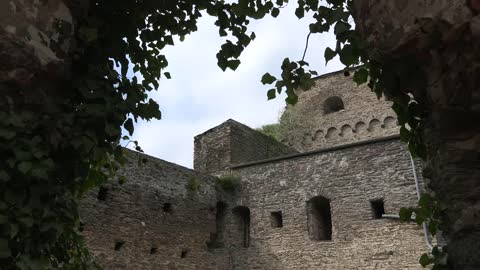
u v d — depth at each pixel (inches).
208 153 724.7
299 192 607.5
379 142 572.1
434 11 126.2
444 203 149.5
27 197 131.8
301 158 623.8
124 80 182.1
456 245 141.6
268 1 218.8
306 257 575.2
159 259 554.3
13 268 129.3
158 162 589.3
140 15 192.9
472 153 136.9
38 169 131.3
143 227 547.5
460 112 136.4
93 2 178.2
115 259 509.7
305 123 971.3
